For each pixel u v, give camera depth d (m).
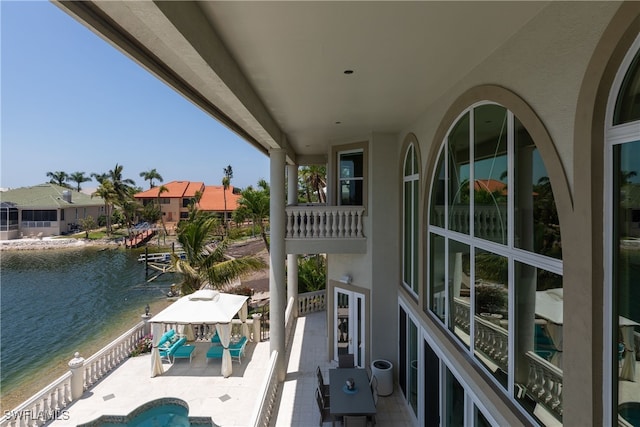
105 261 39.28
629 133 2.63
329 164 11.64
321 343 12.83
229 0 3.21
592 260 2.83
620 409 2.74
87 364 10.20
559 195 3.23
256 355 12.49
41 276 32.47
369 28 3.85
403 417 8.28
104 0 2.57
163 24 2.70
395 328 9.98
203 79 4.02
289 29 3.82
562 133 3.23
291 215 10.23
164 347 12.41
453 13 3.54
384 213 10.02
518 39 3.94
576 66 3.04
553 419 3.52
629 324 2.68
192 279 16.48
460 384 5.62
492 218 4.82
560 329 3.43
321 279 20.44
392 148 10.06
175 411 9.47
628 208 2.69
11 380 13.64
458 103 5.59
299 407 8.66
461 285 5.85
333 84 5.73
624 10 2.50
